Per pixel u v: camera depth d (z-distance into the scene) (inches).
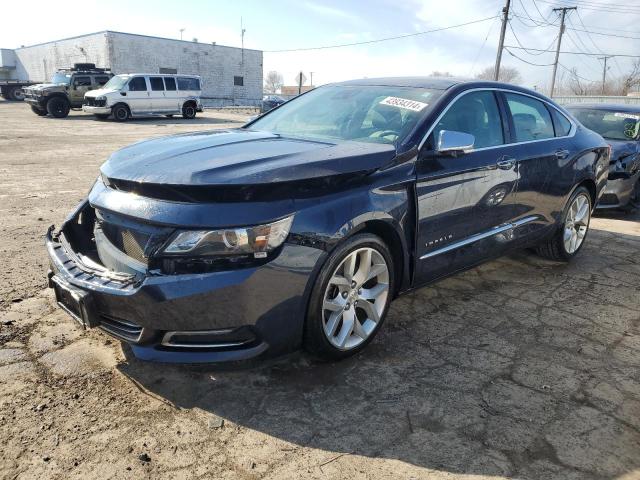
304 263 106.8
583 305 165.6
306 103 171.9
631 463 94.7
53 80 986.1
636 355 134.5
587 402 113.0
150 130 749.9
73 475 86.8
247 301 101.5
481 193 150.7
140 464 89.9
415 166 130.3
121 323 106.9
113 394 108.9
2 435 95.3
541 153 174.4
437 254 141.5
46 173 367.6
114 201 109.3
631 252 227.1
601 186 215.2
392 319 150.3
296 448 95.5
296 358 125.6
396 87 159.8
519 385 118.5
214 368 119.3
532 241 183.2
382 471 90.7
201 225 98.6
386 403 109.7
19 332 131.9
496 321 151.6
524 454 96.1
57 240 129.0
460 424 103.9
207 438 97.1
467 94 153.2
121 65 1638.8
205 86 1857.8
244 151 120.3
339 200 113.0
